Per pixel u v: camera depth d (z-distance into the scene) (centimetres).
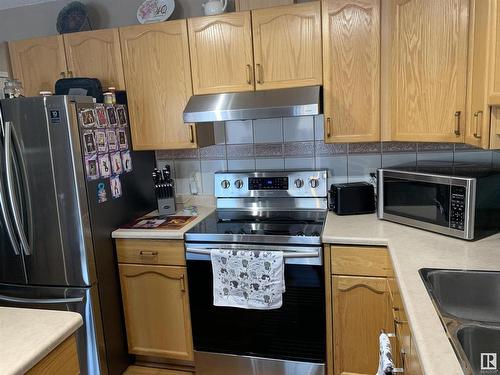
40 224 210
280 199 254
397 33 195
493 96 141
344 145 246
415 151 236
